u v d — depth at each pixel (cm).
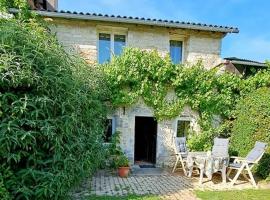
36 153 461
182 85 1007
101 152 646
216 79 1035
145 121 1189
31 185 460
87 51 1033
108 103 972
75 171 516
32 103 448
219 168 794
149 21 1015
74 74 596
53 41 557
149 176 859
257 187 753
